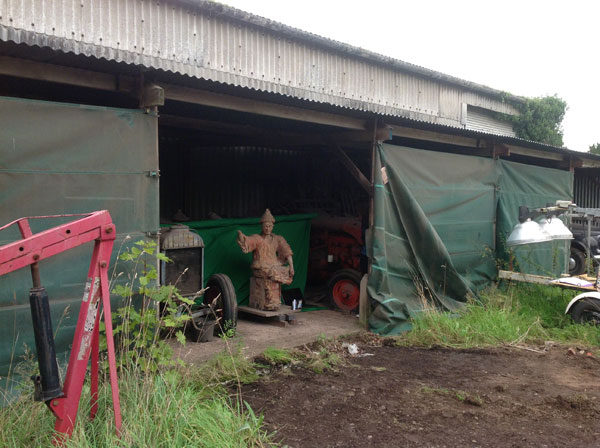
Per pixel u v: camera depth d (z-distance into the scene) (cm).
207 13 953
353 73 1236
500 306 786
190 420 347
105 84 481
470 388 498
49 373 284
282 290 843
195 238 627
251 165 1053
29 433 317
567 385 512
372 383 505
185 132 845
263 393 467
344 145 780
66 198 434
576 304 717
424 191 776
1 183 403
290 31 1066
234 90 549
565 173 1091
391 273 725
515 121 1783
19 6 741
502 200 921
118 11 842
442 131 805
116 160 462
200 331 611
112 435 309
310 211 941
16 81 514
